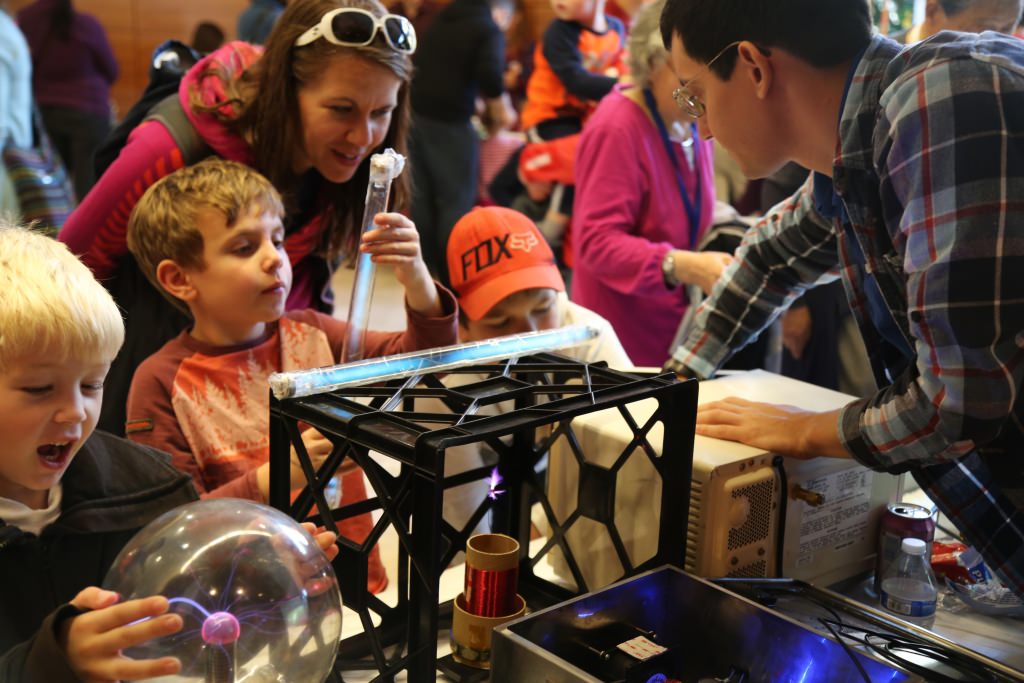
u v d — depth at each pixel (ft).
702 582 3.66
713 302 5.51
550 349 4.29
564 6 10.99
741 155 4.19
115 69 16.79
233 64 5.90
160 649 2.68
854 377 8.01
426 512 3.18
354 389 3.73
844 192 3.88
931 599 4.35
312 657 2.84
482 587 3.66
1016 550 4.00
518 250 5.97
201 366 5.25
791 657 3.44
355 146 5.55
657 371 5.66
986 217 3.31
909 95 3.45
